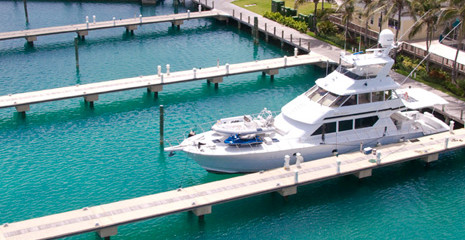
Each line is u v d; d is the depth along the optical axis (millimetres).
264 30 80438
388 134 48438
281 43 77625
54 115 56469
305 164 44844
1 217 40406
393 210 42562
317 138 46188
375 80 47188
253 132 44625
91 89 59312
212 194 40594
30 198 42719
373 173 47094
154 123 55094
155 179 45594
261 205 42656
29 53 74500
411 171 47562
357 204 43188
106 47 77375
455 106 56156
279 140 45594
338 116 46188
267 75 68062
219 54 75125
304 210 42344
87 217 37688
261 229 40250
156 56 73875
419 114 52469
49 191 43625
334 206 42875
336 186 45250
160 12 95562
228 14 88562
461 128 52094
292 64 67250
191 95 61781
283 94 62469
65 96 57500
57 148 50094
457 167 48219
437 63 65062
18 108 55969
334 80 47781
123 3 100250
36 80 65062
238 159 44094
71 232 36094
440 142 48656
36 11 92938
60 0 99812
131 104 59250
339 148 46875
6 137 51906
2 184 44406
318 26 78375
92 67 69562
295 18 84062
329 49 73312
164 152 49656
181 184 44969
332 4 85938
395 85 47625
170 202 39594
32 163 47594
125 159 48406
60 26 82250
